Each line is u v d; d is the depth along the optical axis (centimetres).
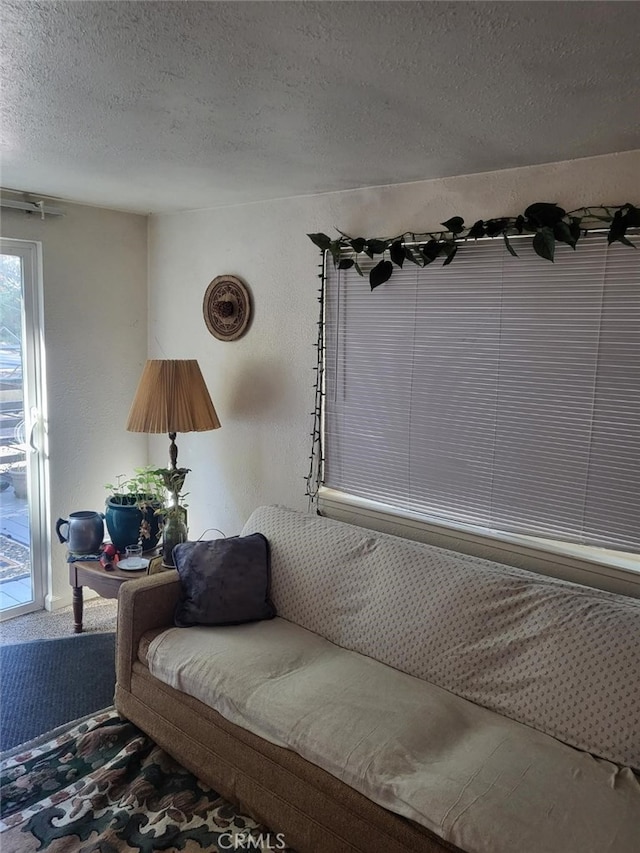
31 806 201
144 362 383
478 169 233
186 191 296
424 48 134
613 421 216
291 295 305
